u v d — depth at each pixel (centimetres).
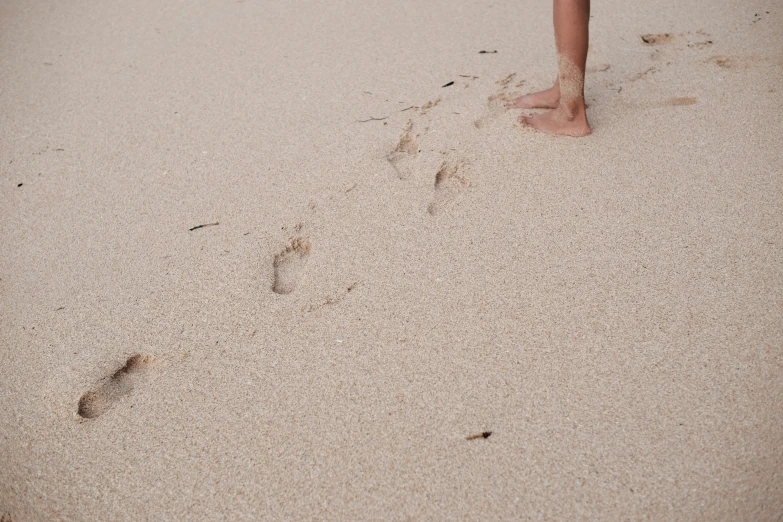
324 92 241
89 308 169
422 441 134
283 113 232
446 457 131
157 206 198
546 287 163
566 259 169
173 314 165
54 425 144
